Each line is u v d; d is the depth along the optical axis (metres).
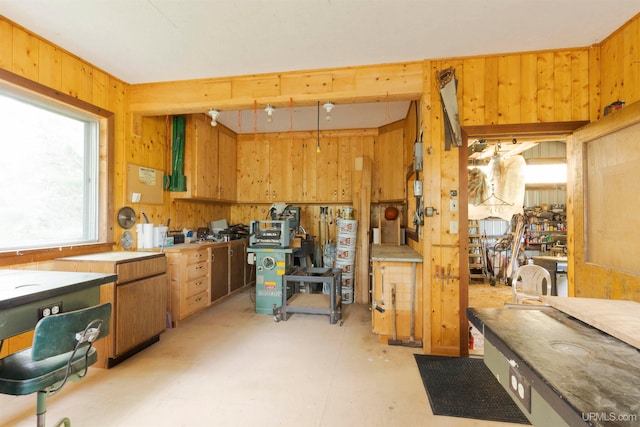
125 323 2.62
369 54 2.82
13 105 2.48
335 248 5.07
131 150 3.49
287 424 1.87
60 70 2.72
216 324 3.60
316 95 3.11
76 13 2.24
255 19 2.30
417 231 3.55
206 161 4.50
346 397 2.15
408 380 2.38
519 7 2.15
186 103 3.37
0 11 2.21
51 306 1.64
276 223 4.39
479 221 6.61
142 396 2.14
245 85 3.25
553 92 2.72
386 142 5.02
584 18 2.26
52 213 2.79
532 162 6.72
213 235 4.79
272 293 3.98
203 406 2.03
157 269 3.01
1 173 2.40
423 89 2.94
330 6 2.15
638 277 1.90
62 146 2.88
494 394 2.18
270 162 5.53
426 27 2.39
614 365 0.94
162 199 4.03
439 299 2.88
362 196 4.77
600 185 2.29
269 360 2.69
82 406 2.03
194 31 2.46
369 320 3.77
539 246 6.50
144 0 2.09
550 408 0.89
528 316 1.38
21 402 2.08
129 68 3.10
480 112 2.83
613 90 2.47
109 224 3.21
